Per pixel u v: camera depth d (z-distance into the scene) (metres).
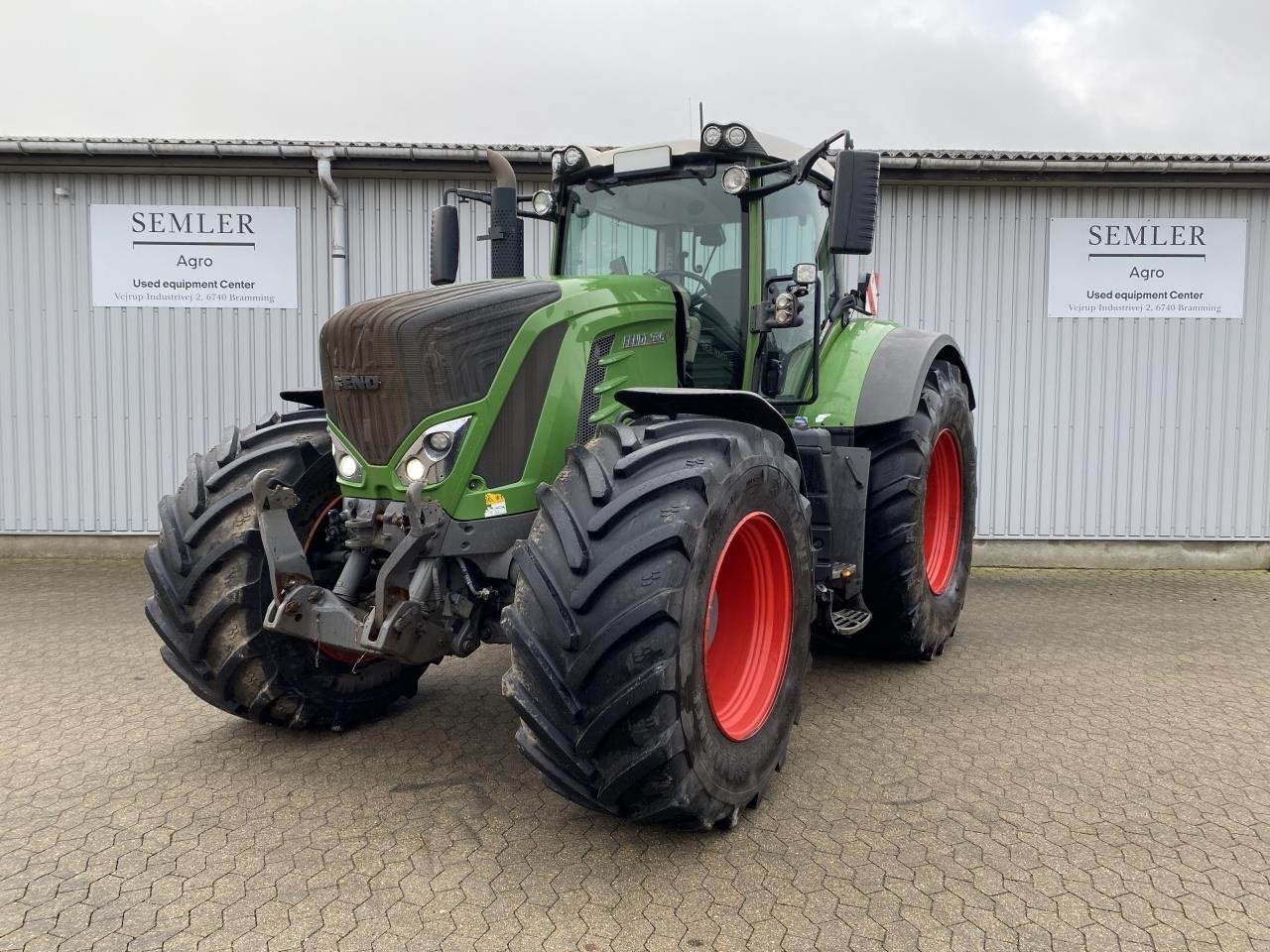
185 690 4.27
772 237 3.96
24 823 2.88
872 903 2.44
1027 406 7.59
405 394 2.81
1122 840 2.81
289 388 7.67
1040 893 2.50
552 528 2.62
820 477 3.86
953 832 2.85
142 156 7.22
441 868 2.61
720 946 2.25
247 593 3.20
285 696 3.43
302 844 2.75
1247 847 2.77
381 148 7.08
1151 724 3.84
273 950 2.22
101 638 5.24
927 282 7.54
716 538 2.68
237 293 7.61
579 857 2.68
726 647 3.12
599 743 2.49
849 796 3.11
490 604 3.08
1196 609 6.10
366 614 2.92
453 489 2.84
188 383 7.64
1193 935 2.31
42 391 7.62
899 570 4.35
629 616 2.43
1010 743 3.62
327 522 3.45
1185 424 7.58
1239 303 7.49
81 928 2.30
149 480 7.70
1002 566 7.71
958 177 7.36
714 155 3.84
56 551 7.73
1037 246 7.50
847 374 4.40
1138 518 7.64
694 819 2.66
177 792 3.11
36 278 7.56
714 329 3.90
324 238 7.60
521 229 3.92
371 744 3.58
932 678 4.49
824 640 5.19
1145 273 7.49
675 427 2.82
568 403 3.11
